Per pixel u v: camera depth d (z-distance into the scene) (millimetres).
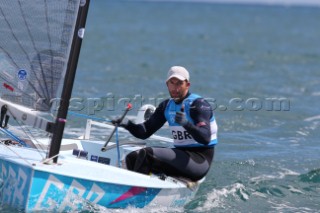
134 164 21656
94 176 19125
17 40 20125
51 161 19375
